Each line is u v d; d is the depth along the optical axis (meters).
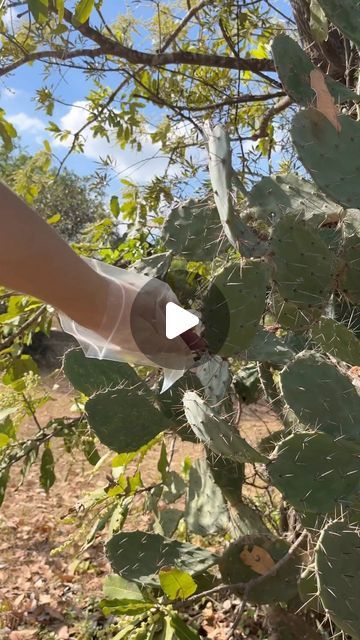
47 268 0.77
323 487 1.42
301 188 1.88
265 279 1.44
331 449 1.41
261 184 1.88
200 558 1.88
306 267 1.58
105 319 0.86
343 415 1.46
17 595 3.48
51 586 3.56
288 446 1.41
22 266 0.75
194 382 1.82
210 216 1.87
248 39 3.62
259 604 1.75
